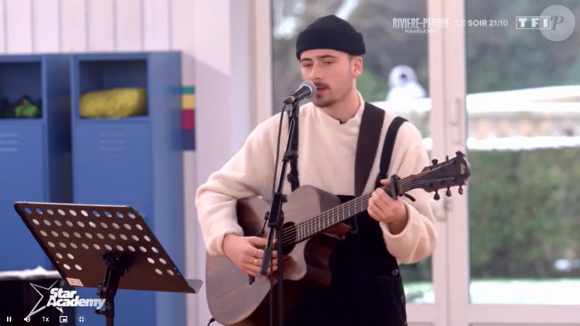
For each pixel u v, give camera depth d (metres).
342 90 4.82
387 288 4.74
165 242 7.71
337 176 4.89
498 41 8.05
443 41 8.07
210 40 8.00
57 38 8.23
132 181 7.53
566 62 7.99
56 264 4.98
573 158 8.00
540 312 7.99
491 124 8.08
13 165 7.55
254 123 8.37
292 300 4.82
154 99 7.56
